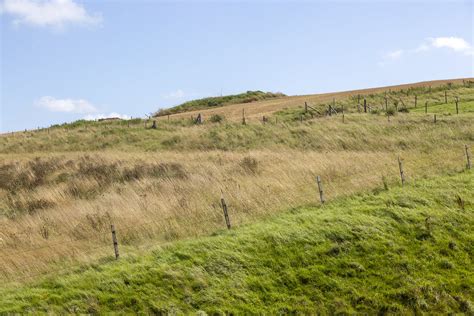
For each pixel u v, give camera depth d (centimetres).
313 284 1145
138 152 3606
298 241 1323
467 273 1176
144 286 1135
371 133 3303
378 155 2491
